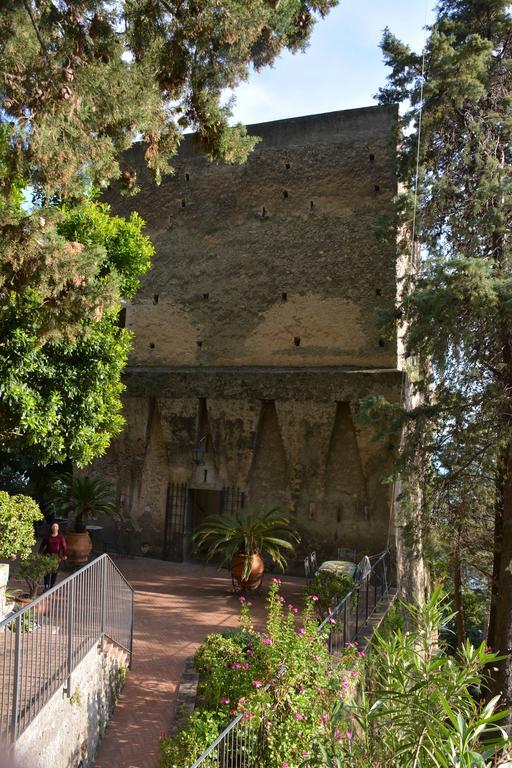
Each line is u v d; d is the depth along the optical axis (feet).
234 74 34.47
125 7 32.24
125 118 32.65
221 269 73.92
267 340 71.26
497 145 54.13
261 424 70.44
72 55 31.22
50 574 47.44
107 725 33.86
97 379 46.19
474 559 70.59
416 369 63.72
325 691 26.86
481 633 95.45
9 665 25.22
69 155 30.99
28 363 41.04
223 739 23.35
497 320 47.52
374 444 64.59
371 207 68.13
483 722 21.88
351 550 65.31
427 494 54.54
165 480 74.02
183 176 76.33
